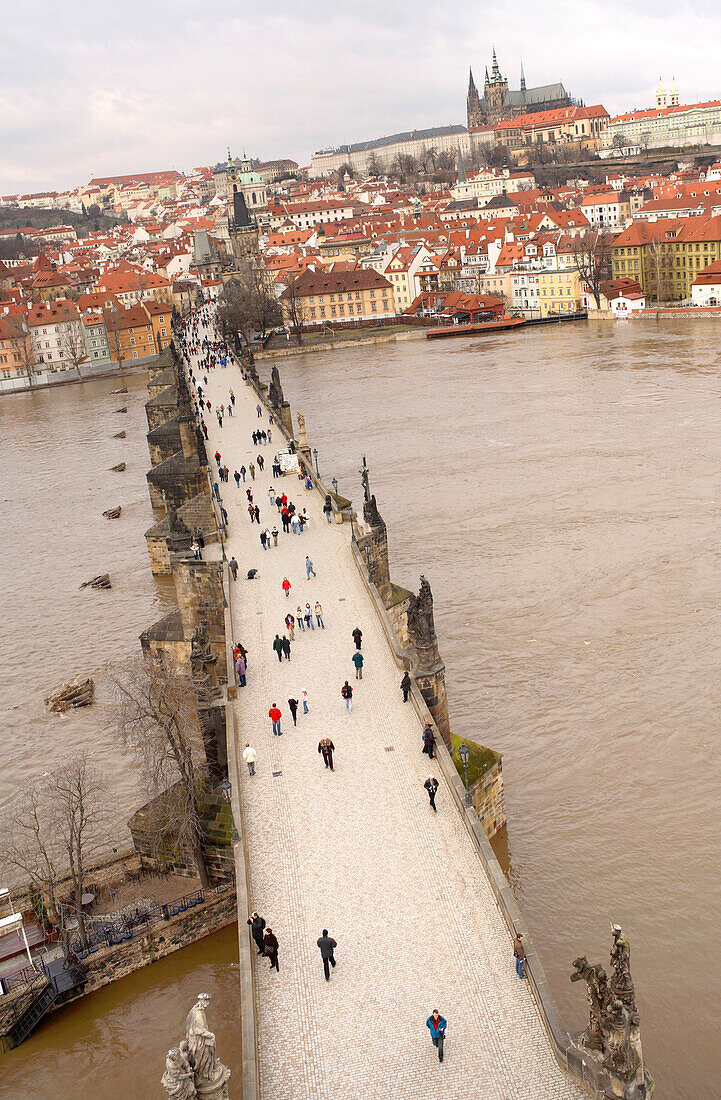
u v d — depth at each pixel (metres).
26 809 61.75
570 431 154.12
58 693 81.56
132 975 51.75
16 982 49.88
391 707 54.66
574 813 61.31
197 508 94.38
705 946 50.34
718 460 129.75
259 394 151.38
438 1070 33.19
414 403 191.50
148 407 142.75
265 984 37.09
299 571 76.69
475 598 94.00
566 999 47.69
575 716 71.94
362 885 41.28
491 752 59.91
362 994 36.28
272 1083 33.31
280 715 53.44
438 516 119.44
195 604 78.56
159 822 57.59
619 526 109.31
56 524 135.00
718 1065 44.06
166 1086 31.42
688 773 64.06
